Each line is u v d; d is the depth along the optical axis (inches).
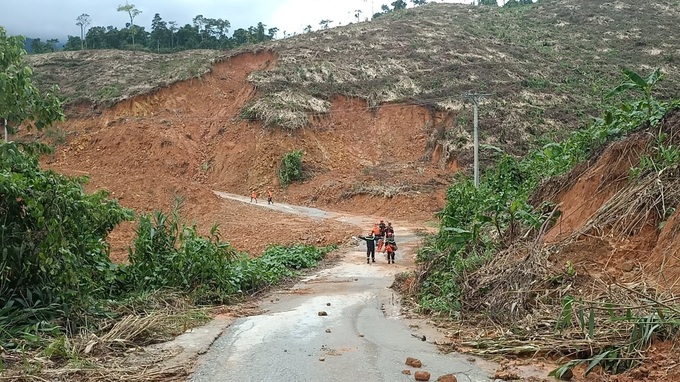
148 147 1871.3
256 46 2475.4
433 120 1907.0
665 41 2588.6
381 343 249.8
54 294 269.4
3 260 256.1
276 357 226.7
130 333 254.1
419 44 2534.5
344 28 2888.8
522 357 215.3
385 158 1868.8
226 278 401.1
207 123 2042.3
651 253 245.3
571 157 420.2
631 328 202.4
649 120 330.6
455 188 537.0
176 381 196.9
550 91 1998.0
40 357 215.8
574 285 248.8
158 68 2637.8
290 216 1269.7
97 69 2650.1
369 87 2108.8
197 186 1291.8
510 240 332.8
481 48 2512.3
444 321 293.9
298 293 426.9
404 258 691.4
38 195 269.4
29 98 290.5
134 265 374.0
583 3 3351.4
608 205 289.1
